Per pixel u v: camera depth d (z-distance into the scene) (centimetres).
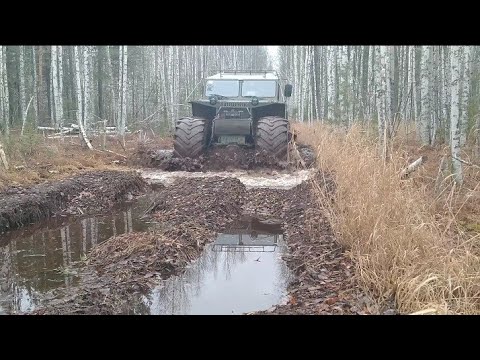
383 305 440
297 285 516
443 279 435
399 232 495
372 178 600
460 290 432
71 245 692
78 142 1658
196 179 1052
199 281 552
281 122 1215
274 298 501
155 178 1165
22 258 638
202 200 862
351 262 530
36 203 823
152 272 562
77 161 1266
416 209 533
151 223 797
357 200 596
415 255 470
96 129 2122
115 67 2742
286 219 801
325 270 536
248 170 1188
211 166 1232
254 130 1283
